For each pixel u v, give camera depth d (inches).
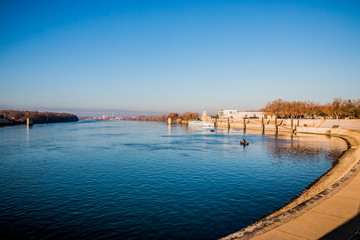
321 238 465.4
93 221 1079.0
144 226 1033.5
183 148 3499.0
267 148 3486.7
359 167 1079.0
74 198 1373.0
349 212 589.9
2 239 927.0
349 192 742.5
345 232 488.4
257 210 1200.8
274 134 6225.4
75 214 1152.8
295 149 3378.4
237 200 1339.8
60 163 2378.2
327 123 6589.6
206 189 1537.9
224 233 975.0
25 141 4352.9
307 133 6353.3
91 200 1339.8
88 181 1720.0
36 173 1959.9
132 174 1926.7
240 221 1079.0
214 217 1120.2
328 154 2938.0
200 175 1898.4
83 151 3181.6
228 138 5103.3
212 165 2293.3
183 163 2386.8
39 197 1387.8
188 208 1226.0
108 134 6176.2
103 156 2792.8
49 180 1748.3
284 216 571.5
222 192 1477.6
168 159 2605.8
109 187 1577.3
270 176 1871.3
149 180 1748.3
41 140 4537.4
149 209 1211.9
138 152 3110.2
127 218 1109.7
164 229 1007.6
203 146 3740.2
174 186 1601.9
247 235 480.1
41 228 1016.2
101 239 931.3
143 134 6250.0
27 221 1079.0
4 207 1239.5
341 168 1796.3
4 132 6624.0
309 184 1653.5
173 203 1293.1
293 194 1444.4
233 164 2343.8
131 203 1294.3
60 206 1252.5
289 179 1784.0
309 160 2554.1
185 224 1051.3
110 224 1051.9
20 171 2031.3
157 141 4493.1
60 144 3934.5
